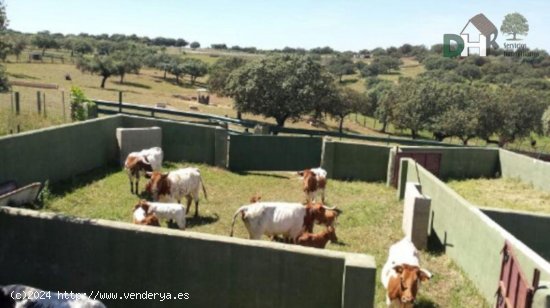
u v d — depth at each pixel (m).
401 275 7.96
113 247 7.80
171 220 12.00
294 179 19.81
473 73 92.19
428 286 10.46
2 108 23.83
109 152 19.05
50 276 8.15
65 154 16.33
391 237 13.30
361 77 113.56
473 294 10.04
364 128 62.31
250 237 11.06
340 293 7.25
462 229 11.29
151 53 118.94
